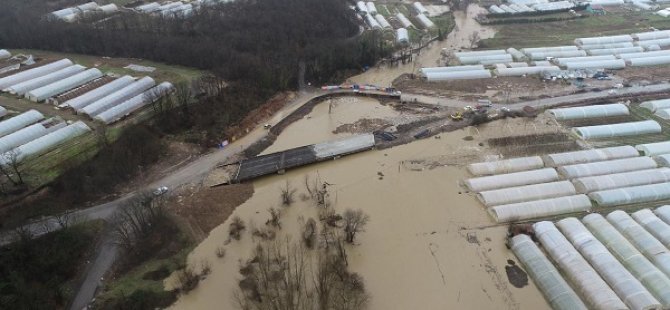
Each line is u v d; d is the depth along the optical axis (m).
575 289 80.44
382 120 138.00
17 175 105.62
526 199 101.06
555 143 122.88
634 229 89.62
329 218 97.50
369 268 86.62
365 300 79.06
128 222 94.31
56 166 109.81
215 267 87.69
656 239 88.00
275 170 113.19
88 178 106.00
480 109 139.62
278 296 76.81
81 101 137.88
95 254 88.75
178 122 130.25
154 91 139.50
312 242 91.06
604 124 132.00
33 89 148.25
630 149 115.81
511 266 86.38
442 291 81.75
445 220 98.00
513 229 93.00
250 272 85.81
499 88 156.12
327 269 82.81
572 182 105.81
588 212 98.06
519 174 108.00
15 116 131.75
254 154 122.62
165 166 115.38
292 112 142.88
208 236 95.44
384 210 101.25
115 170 108.81
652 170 107.25
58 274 82.69
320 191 106.75
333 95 153.88
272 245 91.75
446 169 114.44
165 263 88.06
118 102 139.50
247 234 95.19
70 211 99.06
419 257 88.94
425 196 105.25
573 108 136.62
